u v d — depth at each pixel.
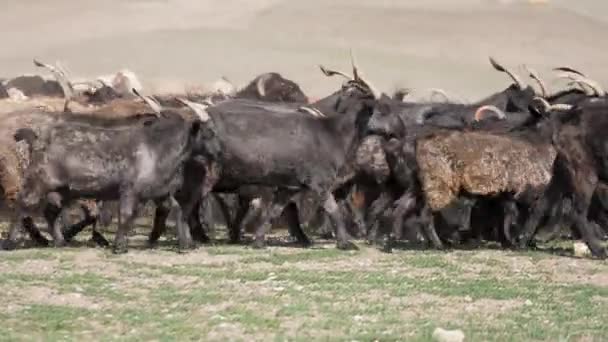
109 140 44.84
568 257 45.56
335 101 53.19
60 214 46.50
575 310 33.66
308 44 187.38
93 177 44.53
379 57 175.25
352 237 54.03
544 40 191.12
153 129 45.50
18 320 30.73
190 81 127.81
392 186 51.19
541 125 48.22
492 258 44.69
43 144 44.47
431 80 159.12
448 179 45.72
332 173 48.47
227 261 42.78
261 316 31.73
